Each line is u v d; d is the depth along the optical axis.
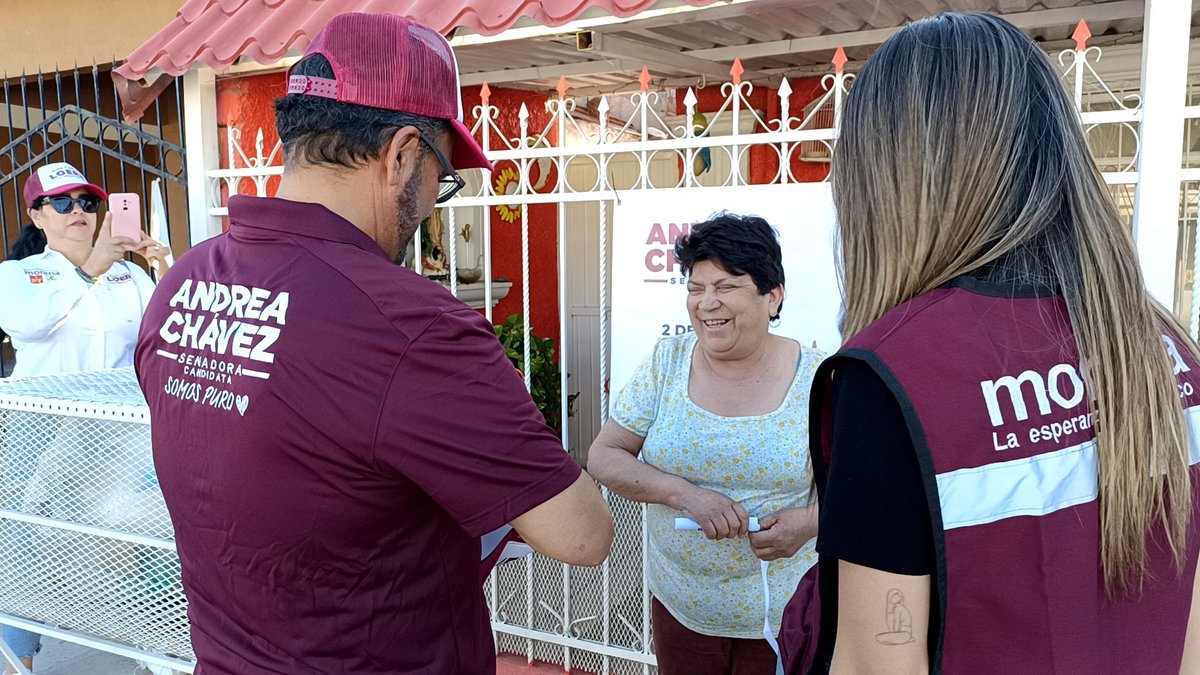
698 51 4.37
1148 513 0.95
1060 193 0.99
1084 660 0.94
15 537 2.16
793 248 2.54
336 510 1.19
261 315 1.22
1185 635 1.02
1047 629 0.93
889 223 1.02
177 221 5.71
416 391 1.17
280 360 1.18
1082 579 0.94
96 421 2.00
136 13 5.06
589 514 1.31
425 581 1.29
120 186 6.16
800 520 2.02
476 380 1.20
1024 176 0.98
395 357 1.16
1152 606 0.99
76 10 5.25
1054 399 0.94
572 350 5.94
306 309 1.19
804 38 4.10
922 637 0.94
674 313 2.71
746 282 2.05
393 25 1.30
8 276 3.33
